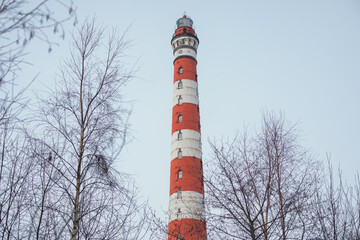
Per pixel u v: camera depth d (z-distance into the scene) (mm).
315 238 15102
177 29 72438
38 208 11062
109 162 12078
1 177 10672
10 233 10352
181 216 44094
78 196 11750
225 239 16672
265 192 16797
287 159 18000
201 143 57156
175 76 65188
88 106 13133
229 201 17219
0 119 6633
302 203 15906
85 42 13875
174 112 60000
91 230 11484
